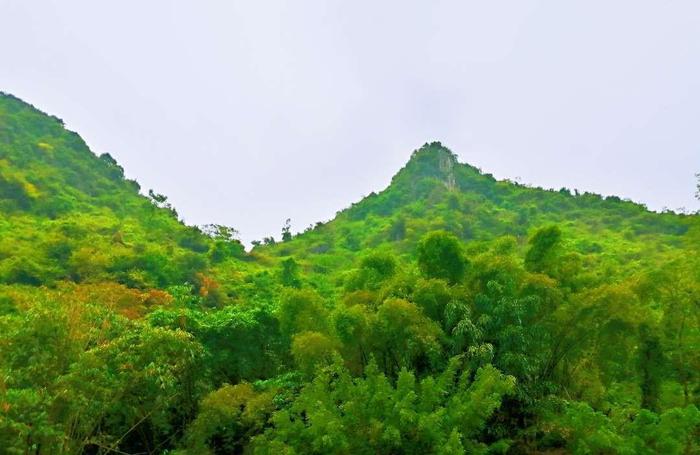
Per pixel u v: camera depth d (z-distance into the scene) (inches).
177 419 632.4
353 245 3836.1
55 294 584.1
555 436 545.6
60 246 1820.9
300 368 580.4
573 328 569.6
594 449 457.7
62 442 425.1
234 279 1993.1
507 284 555.8
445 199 4259.4
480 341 538.9
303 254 3555.6
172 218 3316.9
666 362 594.9
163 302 976.9
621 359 617.3
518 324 541.6
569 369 649.6
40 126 4274.1
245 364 673.0
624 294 542.0
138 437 639.1
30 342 433.1
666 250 2338.8
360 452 433.4
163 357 483.2
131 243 2202.3
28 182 2920.8
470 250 703.7
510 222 3597.4
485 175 5128.0
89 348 507.8
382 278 713.0
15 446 368.5
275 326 717.3
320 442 423.8
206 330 677.3
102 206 3272.6
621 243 2728.8
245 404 549.3
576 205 4165.8
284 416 464.1
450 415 440.1
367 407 447.2
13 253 1697.8
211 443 609.0
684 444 468.8
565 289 617.3
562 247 669.3
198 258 2023.9
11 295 810.2
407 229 3489.2
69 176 3649.1
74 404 424.8
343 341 559.5
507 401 559.2
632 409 538.6
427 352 525.0
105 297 797.9
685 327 606.9
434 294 572.4
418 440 431.8
